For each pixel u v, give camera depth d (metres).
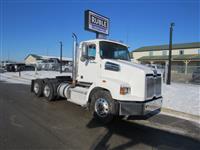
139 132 5.83
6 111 7.46
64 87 8.95
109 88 6.30
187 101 10.05
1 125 5.87
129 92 6.16
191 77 23.39
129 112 5.93
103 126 6.22
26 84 16.98
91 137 5.27
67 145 4.70
